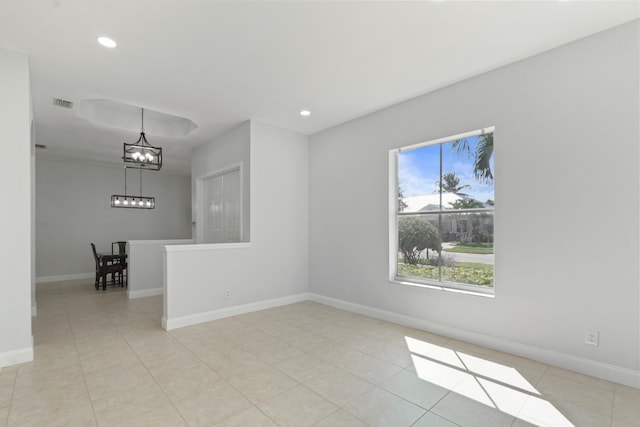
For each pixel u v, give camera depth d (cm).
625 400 226
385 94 385
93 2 227
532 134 298
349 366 283
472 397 231
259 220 480
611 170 257
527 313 299
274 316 441
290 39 274
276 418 207
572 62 276
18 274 287
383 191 428
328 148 511
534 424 200
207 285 424
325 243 512
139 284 567
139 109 507
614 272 254
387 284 421
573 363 271
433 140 375
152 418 206
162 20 248
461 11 237
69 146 617
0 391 239
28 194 291
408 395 235
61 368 278
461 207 365
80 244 795
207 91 379
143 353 312
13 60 288
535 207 296
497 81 322
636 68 246
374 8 234
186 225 977
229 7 233
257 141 480
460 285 360
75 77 342
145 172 907
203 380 257
